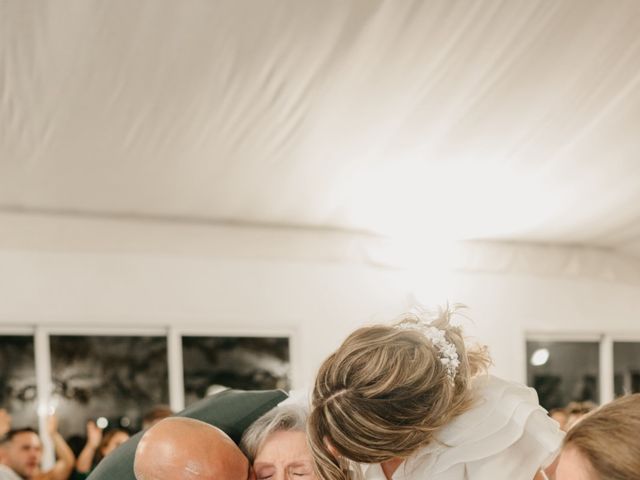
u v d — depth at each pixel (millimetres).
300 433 1315
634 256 5762
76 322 4176
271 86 2840
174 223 4367
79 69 2619
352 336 1367
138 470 1123
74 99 2832
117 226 4223
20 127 3051
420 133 3434
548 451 1394
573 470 901
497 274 5359
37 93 2768
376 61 2750
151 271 4375
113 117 3006
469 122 3344
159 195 3977
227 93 2863
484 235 5117
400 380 1254
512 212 4656
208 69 2682
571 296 5641
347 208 4434
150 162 3502
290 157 3578
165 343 4430
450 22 2537
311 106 3045
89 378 4219
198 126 3146
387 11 2439
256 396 1459
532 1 2459
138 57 2576
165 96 2854
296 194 4129
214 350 4555
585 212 4727
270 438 1306
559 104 3223
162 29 2428
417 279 5047
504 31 2621
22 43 2436
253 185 3934
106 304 4246
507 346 5332
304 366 4699
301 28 2486
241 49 2574
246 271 4633
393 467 1398
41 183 3699
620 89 3107
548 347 5598
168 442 1116
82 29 2387
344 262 4844
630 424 873
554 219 4859
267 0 2328
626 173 4051
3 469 2500
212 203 4176
